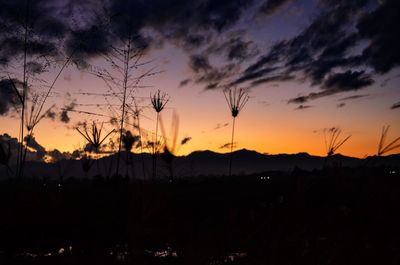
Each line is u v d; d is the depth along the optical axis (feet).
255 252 14.70
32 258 16.15
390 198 14.35
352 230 14.65
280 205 16.62
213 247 14.94
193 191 22.26
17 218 19.10
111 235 16.78
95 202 19.34
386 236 14.37
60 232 19.11
